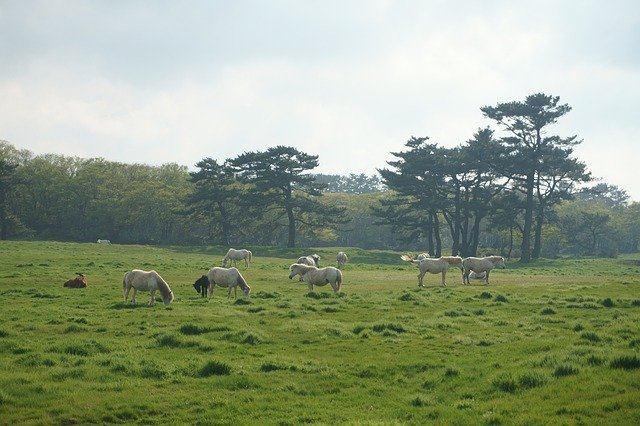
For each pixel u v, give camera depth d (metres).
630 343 16.44
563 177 85.38
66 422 11.70
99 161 120.56
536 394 12.51
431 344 18.31
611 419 10.85
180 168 128.50
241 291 32.91
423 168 86.12
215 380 14.29
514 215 84.00
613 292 32.41
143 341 18.52
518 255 91.06
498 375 13.66
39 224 113.00
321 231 107.88
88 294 30.28
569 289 34.28
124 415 12.07
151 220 113.50
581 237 130.62
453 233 88.38
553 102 82.81
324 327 20.53
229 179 99.06
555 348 16.58
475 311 24.52
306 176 94.44
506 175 84.94
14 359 15.91
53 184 112.38
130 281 26.73
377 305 26.78
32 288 32.22
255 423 11.47
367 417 11.82
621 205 193.25
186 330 19.86
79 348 16.97
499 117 84.06
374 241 131.50
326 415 11.96
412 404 12.70
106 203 109.25
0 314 23.09
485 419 11.29
